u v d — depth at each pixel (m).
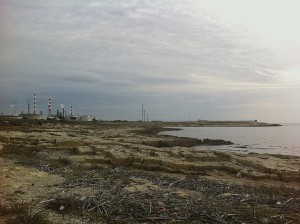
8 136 37.38
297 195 18.14
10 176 19.20
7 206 13.47
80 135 49.62
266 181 23.34
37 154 29.70
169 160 27.41
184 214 13.65
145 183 19.39
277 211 14.55
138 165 26.58
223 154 34.09
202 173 25.02
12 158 26.75
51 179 19.80
